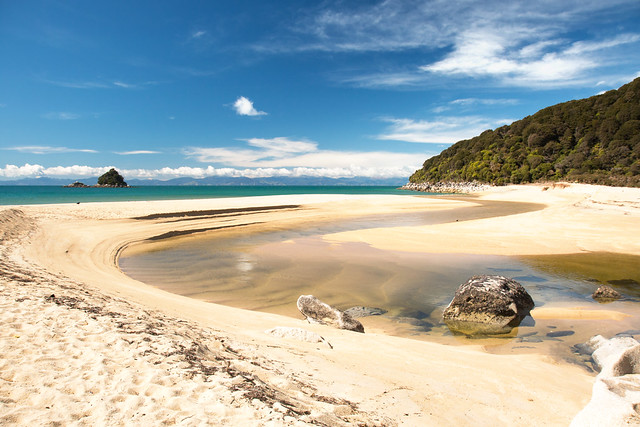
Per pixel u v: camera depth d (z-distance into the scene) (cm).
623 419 279
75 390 347
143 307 737
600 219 2317
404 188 16350
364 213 3300
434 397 437
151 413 316
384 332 805
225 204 3531
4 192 7919
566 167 9488
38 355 416
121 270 1344
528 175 9944
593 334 754
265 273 1300
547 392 473
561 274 1254
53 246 1488
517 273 1273
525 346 706
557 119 11238
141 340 492
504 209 3728
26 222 1792
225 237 2055
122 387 359
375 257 1534
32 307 591
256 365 468
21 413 297
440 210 3619
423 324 855
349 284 1168
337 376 475
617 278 1201
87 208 2612
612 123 9356
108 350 447
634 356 387
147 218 2452
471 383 491
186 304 880
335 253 1619
